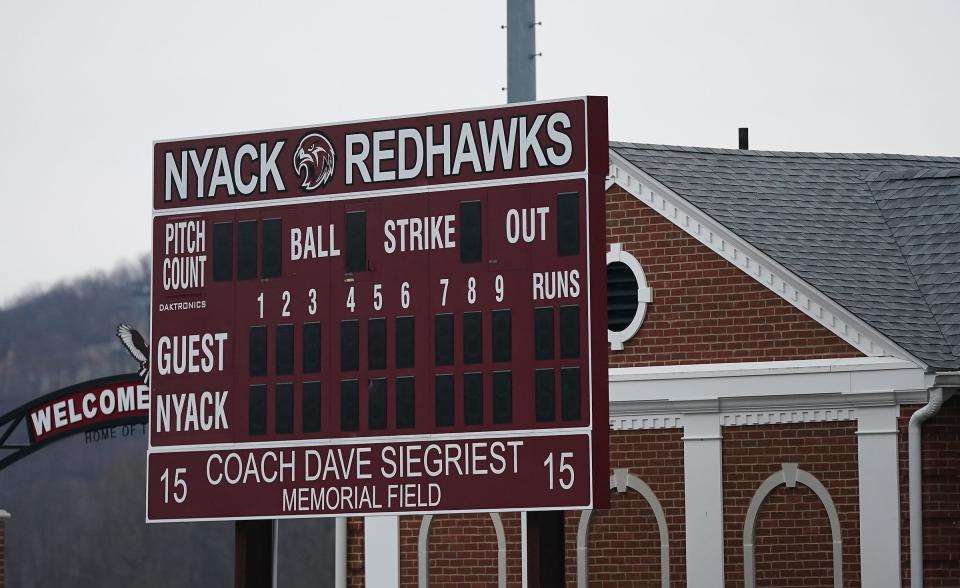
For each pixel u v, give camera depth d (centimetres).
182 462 8294
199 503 8238
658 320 10000
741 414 9700
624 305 10144
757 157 10962
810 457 9519
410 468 7850
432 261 7900
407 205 7975
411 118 8006
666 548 9800
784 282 9656
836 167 11206
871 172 11250
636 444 9950
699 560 9700
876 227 10638
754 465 9650
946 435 9281
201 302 8325
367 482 7925
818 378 9488
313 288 8119
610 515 9988
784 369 9575
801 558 9506
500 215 7806
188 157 8419
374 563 10481
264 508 8106
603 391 7569
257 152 8294
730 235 9794
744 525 9631
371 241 8031
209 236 8338
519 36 12750
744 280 9788
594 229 7638
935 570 9169
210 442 8250
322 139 8169
